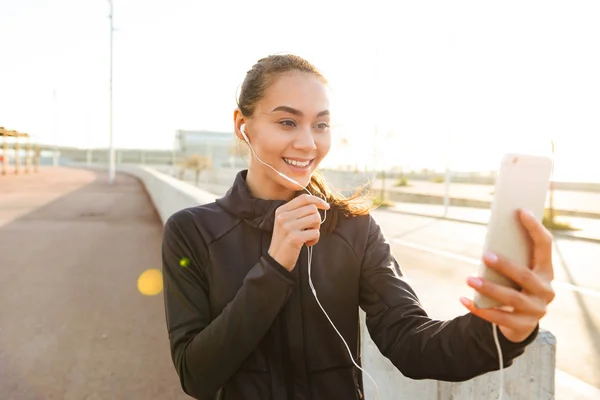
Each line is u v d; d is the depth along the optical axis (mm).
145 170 29203
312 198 1008
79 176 42000
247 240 1179
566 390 3414
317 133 1159
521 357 1577
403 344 1073
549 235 772
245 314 979
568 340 4664
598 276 7742
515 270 761
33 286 5746
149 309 4848
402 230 13398
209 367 1009
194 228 1190
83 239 9273
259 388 1105
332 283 1177
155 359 3648
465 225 14648
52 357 3676
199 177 50750
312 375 1139
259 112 1149
